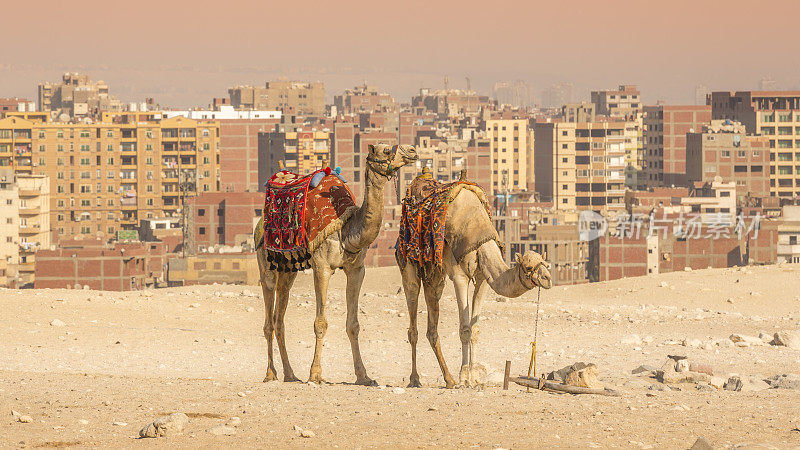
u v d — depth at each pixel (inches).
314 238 1569.9
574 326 2797.7
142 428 1160.2
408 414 1262.3
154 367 2048.5
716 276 3996.1
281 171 1708.9
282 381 1697.8
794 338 2434.8
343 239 1566.2
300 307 3029.0
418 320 2866.6
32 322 2605.8
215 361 2160.4
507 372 1546.5
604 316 3006.9
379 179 1514.5
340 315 2908.5
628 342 2464.3
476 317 1546.5
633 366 2066.9
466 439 1122.7
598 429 1184.8
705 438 1126.4
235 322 2802.7
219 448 1078.4
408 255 1581.0
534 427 1189.7
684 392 1572.3
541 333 2650.1
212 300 3107.8
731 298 3528.5
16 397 1414.9
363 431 1162.6
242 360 2181.3
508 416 1256.2
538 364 2101.4
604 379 1760.6
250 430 1171.9
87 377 1668.3
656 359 2171.5
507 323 2847.0
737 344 2410.2
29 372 1749.5
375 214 1524.4
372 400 1368.1
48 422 1227.2
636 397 1460.4
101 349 2288.4
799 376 1705.2
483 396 1405.0
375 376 1931.6
